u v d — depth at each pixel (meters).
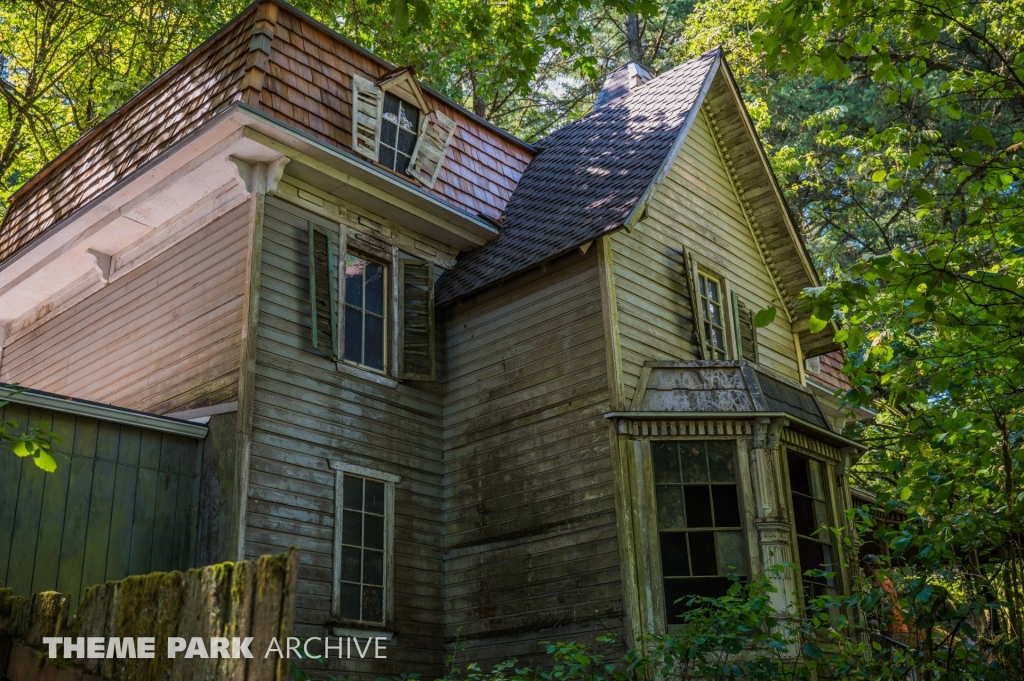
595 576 10.83
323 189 12.12
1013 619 7.78
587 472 11.25
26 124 19.92
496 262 12.93
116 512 9.95
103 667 4.77
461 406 12.84
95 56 19.52
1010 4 14.26
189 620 4.35
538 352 12.17
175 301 11.99
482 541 12.06
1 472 9.28
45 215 13.81
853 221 22.47
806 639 10.45
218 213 11.80
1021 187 8.47
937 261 7.48
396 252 12.91
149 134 12.37
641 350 11.84
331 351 11.59
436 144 13.35
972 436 8.35
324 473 11.20
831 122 22.42
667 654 8.29
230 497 10.30
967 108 20.05
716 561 10.84
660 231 12.93
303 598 10.55
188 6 18.39
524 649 11.23
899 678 7.89
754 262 14.77
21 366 14.57
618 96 16.67
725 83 14.23
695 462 11.24
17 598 5.66
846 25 8.45
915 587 7.35
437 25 18.83
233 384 10.73
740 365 11.90
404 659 11.45
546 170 14.67
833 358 17.06
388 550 11.68
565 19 10.26
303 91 11.73
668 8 25.39
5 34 20.00
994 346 8.20
